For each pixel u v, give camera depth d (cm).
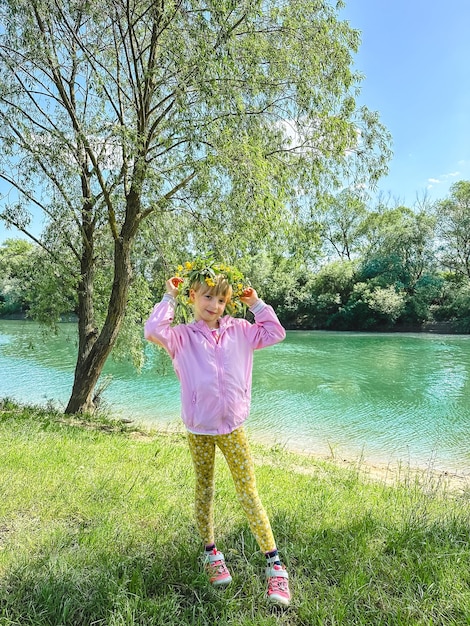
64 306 1052
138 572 241
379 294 3884
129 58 848
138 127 834
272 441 936
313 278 4462
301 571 255
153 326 239
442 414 1170
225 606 224
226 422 240
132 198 881
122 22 819
